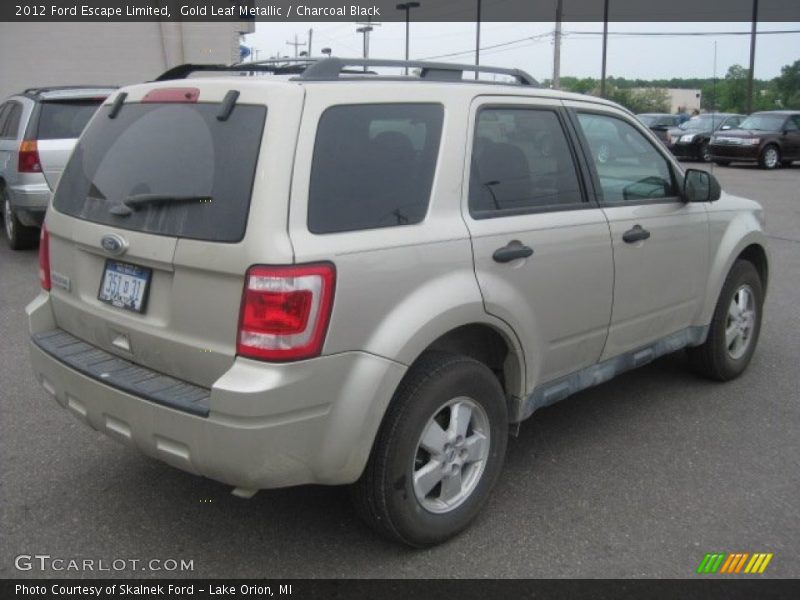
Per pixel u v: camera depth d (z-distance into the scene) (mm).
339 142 2996
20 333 6371
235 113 2973
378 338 2990
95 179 3434
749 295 5367
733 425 4676
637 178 4402
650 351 4578
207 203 2916
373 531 3508
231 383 2764
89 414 3244
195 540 3453
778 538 3479
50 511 3664
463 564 3285
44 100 9039
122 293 3240
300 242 2807
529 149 3775
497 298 3385
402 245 3072
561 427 4645
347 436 2941
